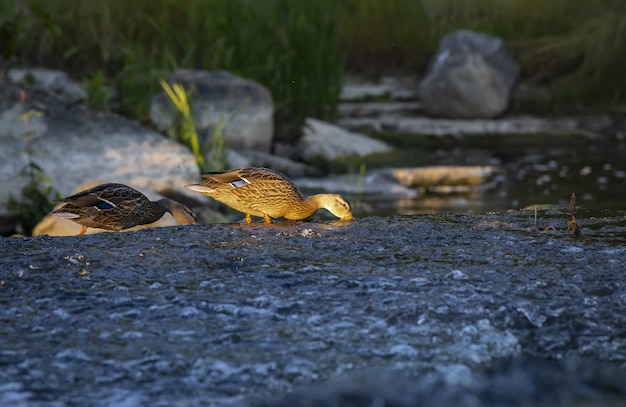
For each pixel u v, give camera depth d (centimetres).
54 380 960
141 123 3562
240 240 1526
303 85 4206
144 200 1847
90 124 3047
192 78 3738
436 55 4756
